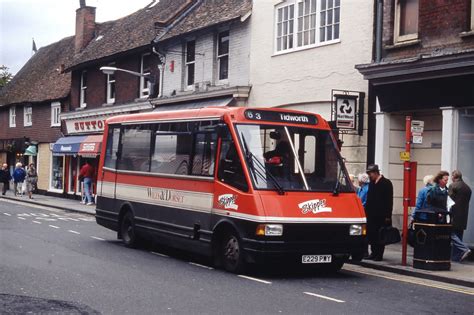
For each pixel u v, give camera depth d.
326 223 10.81
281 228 10.46
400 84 15.05
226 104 21.27
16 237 15.55
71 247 14.06
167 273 10.94
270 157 11.20
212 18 22.89
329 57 17.67
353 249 11.11
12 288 9.21
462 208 13.11
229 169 11.26
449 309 8.64
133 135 14.78
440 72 13.95
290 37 19.41
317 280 10.74
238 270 10.95
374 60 16.08
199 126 12.37
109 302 8.43
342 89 17.19
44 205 28.59
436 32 14.43
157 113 14.01
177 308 8.16
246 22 21.36
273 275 11.10
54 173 36.53
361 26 16.61
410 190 14.69
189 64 24.92
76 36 35.75
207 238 11.70
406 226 12.28
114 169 15.39
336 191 11.28
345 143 16.91
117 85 29.98
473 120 13.80
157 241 13.57
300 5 19.06
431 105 14.38
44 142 37.75
